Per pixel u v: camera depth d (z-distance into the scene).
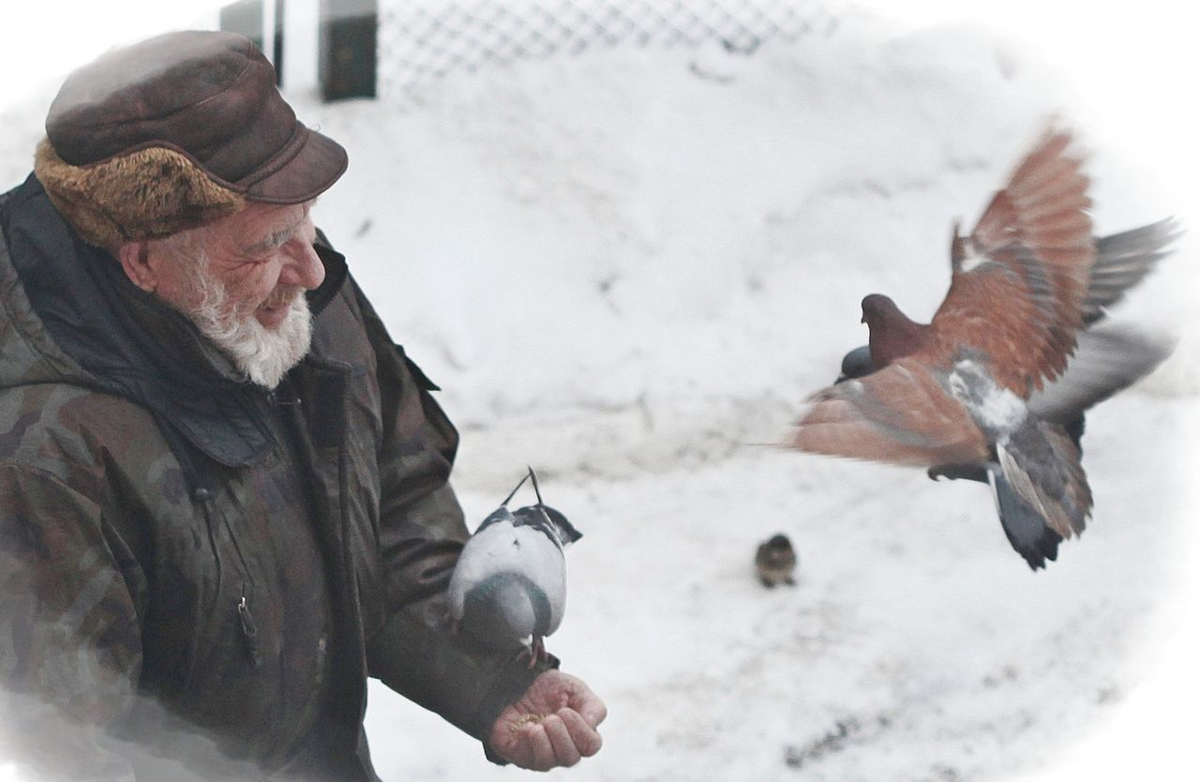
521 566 5.12
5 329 4.46
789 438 2.68
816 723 8.62
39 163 4.40
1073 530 2.83
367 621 5.25
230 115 4.36
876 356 2.89
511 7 12.24
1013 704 8.77
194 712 4.66
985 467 2.79
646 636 9.22
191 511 4.51
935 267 11.64
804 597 9.58
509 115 11.70
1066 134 2.96
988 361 2.87
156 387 4.50
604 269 11.25
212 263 4.43
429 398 5.60
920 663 9.05
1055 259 2.93
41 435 4.33
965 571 9.83
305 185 4.48
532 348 10.78
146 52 4.41
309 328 4.82
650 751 8.40
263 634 4.70
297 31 11.38
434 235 11.17
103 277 4.49
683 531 10.04
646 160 11.70
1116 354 2.91
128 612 4.38
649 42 12.27
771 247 11.55
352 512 5.03
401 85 11.70
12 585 4.26
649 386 10.70
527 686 5.31
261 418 4.73
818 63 12.25
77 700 4.28
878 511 10.30
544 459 10.36
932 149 12.04
